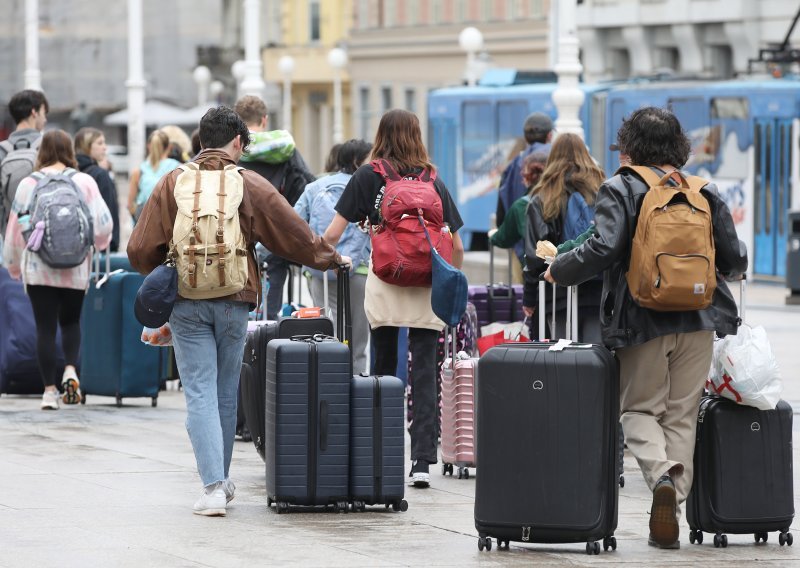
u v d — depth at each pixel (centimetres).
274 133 2828
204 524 1955
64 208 2917
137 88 6812
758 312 5425
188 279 1938
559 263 1839
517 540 1798
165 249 1981
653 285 1797
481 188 8200
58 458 2455
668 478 1812
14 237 3000
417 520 2000
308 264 2020
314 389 2016
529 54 11800
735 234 1856
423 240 2166
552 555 1803
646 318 1830
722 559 1797
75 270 2978
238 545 1833
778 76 7019
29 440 2642
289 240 1992
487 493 1797
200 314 1970
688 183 1833
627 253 1836
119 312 3052
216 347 2002
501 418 1786
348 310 2103
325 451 2019
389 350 2250
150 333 2091
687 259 1795
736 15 9712
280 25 15275
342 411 2022
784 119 6662
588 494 1775
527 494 1783
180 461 2434
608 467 1786
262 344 2231
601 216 1823
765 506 1870
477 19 12306
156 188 1973
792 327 4903
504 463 1788
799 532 1970
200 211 1936
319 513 2036
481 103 8162
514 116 7950
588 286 2372
